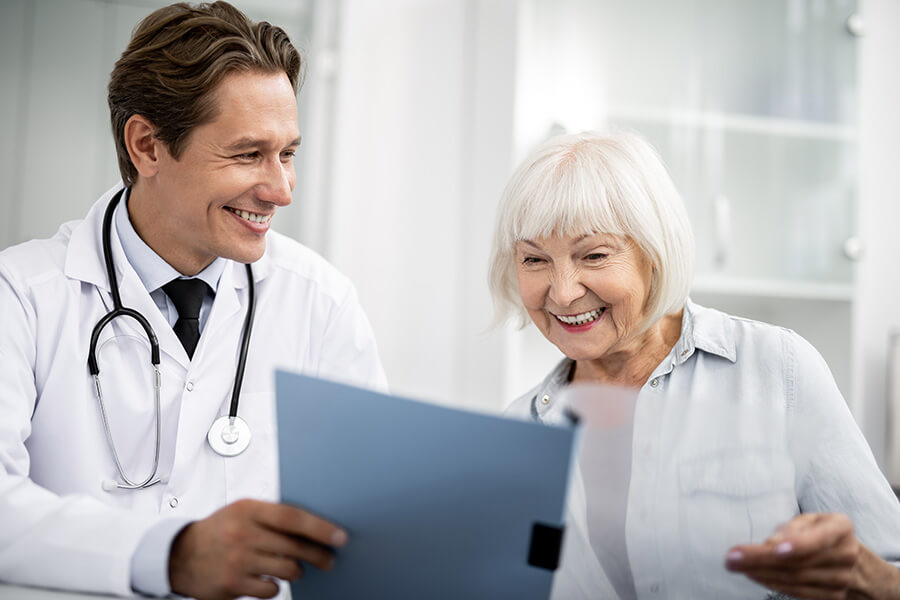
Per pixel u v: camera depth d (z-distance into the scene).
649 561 0.78
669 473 0.81
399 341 2.37
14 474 1.03
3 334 1.12
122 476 1.19
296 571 0.71
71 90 2.19
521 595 0.66
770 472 0.83
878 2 2.69
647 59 2.27
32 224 2.15
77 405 1.18
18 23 2.16
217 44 1.11
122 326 1.22
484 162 2.31
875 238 2.63
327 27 2.38
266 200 1.16
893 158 2.67
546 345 2.17
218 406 1.26
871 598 0.83
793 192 2.36
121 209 1.27
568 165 1.13
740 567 0.71
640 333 1.16
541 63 2.19
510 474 0.64
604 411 0.82
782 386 1.09
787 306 2.50
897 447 2.38
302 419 0.69
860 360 2.55
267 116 1.13
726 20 2.34
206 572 0.74
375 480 0.67
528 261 1.17
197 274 1.28
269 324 1.34
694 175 2.28
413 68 2.42
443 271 2.41
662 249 1.12
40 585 0.81
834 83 2.41
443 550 0.67
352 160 2.38
